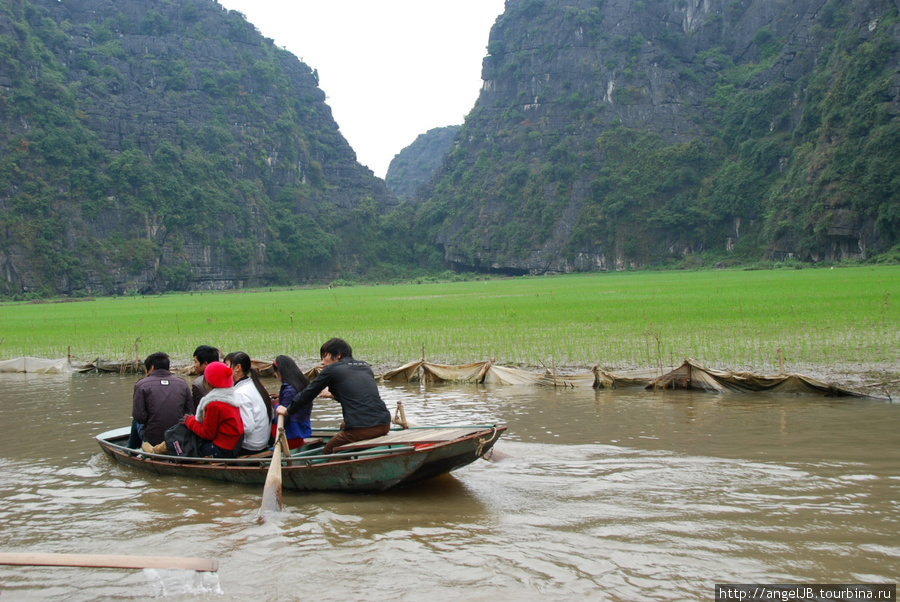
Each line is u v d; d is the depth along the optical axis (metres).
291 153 154.75
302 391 9.17
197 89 144.38
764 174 118.94
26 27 124.62
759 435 10.64
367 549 6.86
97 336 28.33
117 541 7.21
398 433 9.27
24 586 6.32
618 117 136.12
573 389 15.68
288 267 146.12
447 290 70.25
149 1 148.00
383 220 159.62
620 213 130.38
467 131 156.88
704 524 7.12
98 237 121.50
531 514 7.60
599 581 6.04
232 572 6.44
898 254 85.38
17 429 12.59
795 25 132.12
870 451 9.51
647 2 140.75
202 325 31.00
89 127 127.31
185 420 9.70
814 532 6.83
